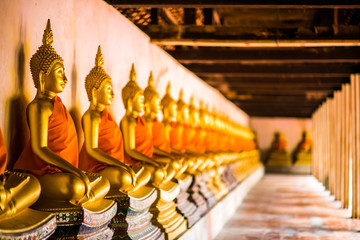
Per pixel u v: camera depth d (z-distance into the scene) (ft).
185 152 30.14
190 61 34.71
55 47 17.04
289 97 60.44
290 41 27.02
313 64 39.04
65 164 13.47
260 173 81.56
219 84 48.83
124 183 16.51
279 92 58.03
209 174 33.65
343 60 32.81
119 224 16.81
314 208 42.47
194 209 26.84
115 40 22.63
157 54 29.73
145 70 27.14
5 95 14.07
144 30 27.53
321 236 29.50
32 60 14.10
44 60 13.88
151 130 23.53
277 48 33.32
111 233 15.99
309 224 33.94
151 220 20.47
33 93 15.67
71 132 14.53
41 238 12.05
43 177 13.42
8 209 11.36
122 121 20.22
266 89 54.19
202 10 33.09
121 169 16.56
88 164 16.88
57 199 13.39
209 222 29.07
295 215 38.34
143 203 17.76
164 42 27.68
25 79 15.17
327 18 34.01
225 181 41.70
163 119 26.68
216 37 27.30
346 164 41.78
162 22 31.89
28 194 11.99
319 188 61.87
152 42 27.73
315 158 76.89
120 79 23.29
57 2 17.17
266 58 33.40
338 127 48.42
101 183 14.96
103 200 15.64
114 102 22.54
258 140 102.99
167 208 22.31
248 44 27.58
